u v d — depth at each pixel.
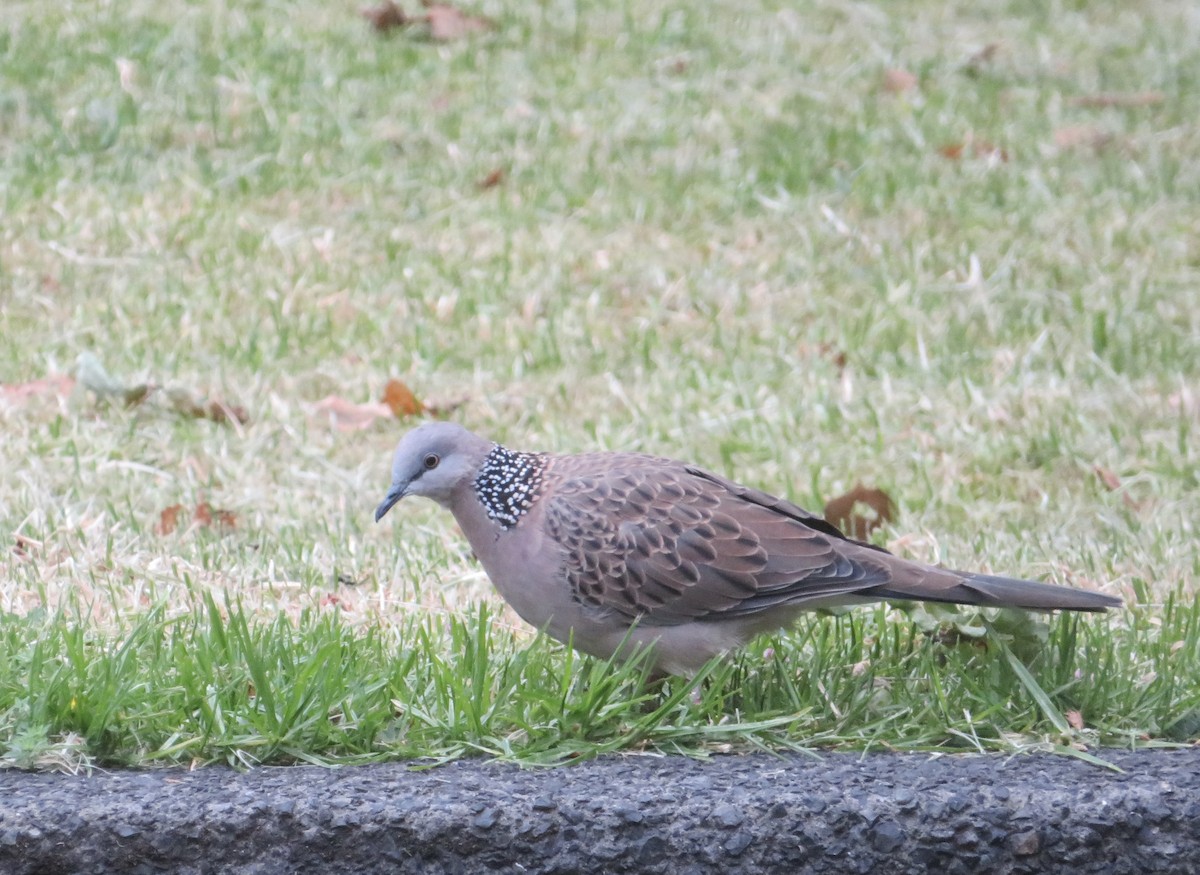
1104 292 14.01
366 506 10.70
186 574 9.12
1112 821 6.45
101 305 13.14
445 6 18.77
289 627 8.02
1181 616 8.74
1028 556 9.95
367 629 8.38
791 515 7.75
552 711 7.03
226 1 18.69
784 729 7.21
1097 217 15.36
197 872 6.29
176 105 16.50
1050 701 7.42
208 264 13.82
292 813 6.31
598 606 7.51
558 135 16.56
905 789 6.52
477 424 11.84
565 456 7.89
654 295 13.86
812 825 6.41
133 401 11.77
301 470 11.16
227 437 11.48
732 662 7.84
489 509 7.72
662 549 7.44
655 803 6.41
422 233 14.70
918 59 18.81
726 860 6.38
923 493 10.95
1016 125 17.30
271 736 6.85
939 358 12.98
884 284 14.09
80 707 6.86
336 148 16.03
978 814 6.44
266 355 12.60
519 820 6.34
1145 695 7.53
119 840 6.25
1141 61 19.06
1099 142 16.92
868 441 11.66
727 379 12.59
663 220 15.10
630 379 12.67
